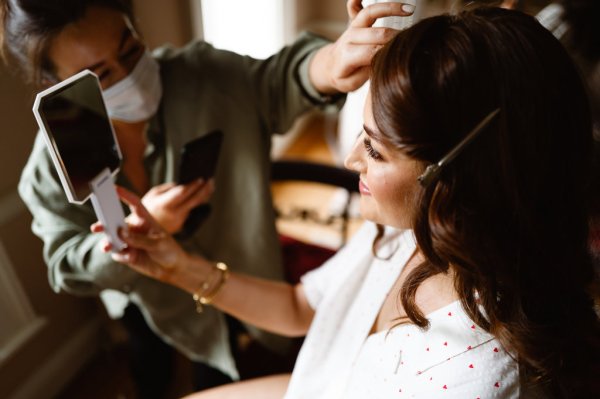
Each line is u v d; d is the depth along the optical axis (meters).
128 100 0.64
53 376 1.35
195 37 1.57
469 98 0.35
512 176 0.37
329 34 2.84
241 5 1.95
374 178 0.44
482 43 0.35
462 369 0.45
